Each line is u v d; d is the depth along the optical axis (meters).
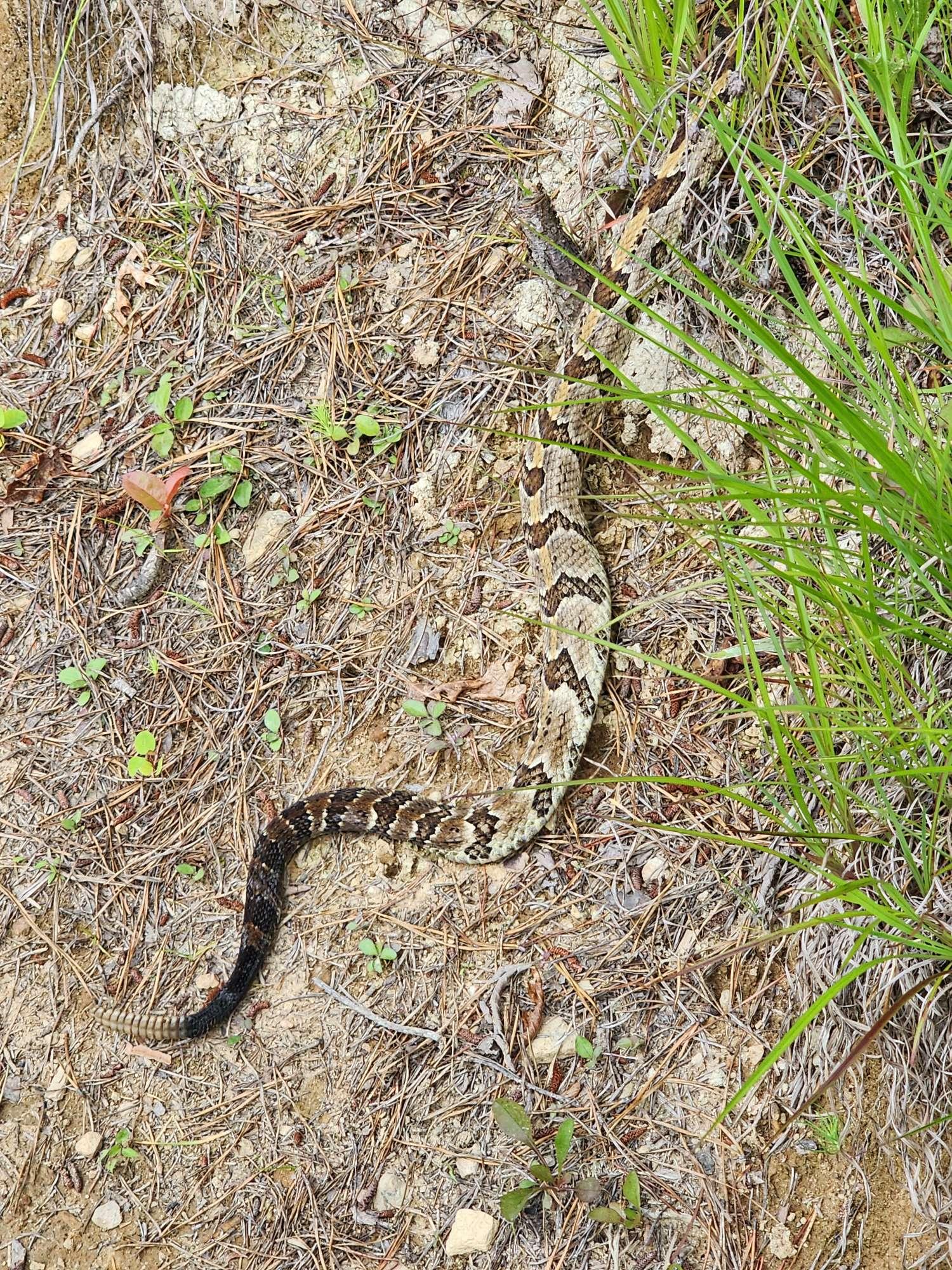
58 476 1.54
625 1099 1.35
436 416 1.53
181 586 1.51
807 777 1.35
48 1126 1.38
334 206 1.58
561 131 1.56
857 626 1.24
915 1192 1.28
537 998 1.38
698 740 1.42
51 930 1.43
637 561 1.49
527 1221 1.33
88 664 1.49
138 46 1.61
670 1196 1.32
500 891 1.42
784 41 1.39
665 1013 1.36
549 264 1.53
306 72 1.61
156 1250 1.35
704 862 1.39
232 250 1.58
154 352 1.57
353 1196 1.35
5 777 1.47
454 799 1.45
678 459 1.50
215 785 1.46
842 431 1.33
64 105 1.62
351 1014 1.39
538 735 1.45
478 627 1.50
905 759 1.29
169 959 1.42
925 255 1.27
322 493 1.53
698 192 1.45
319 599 1.51
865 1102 1.30
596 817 1.43
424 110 1.59
